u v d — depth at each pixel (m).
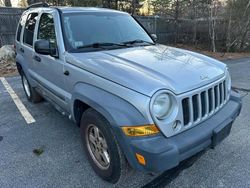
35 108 4.91
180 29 17.30
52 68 3.44
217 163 3.02
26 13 4.92
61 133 3.88
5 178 2.84
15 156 3.27
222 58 12.01
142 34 4.02
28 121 4.32
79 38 3.30
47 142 3.61
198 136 2.31
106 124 2.44
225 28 14.42
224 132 2.62
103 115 2.37
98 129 2.61
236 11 13.81
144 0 18.09
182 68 2.59
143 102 2.10
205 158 3.11
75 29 3.37
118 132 2.23
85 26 3.46
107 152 2.62
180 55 3.10
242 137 3.62
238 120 4.21
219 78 2.74
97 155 2.79
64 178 2.82
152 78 2.29
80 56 2.97
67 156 3.25
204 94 2.46
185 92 2.27
